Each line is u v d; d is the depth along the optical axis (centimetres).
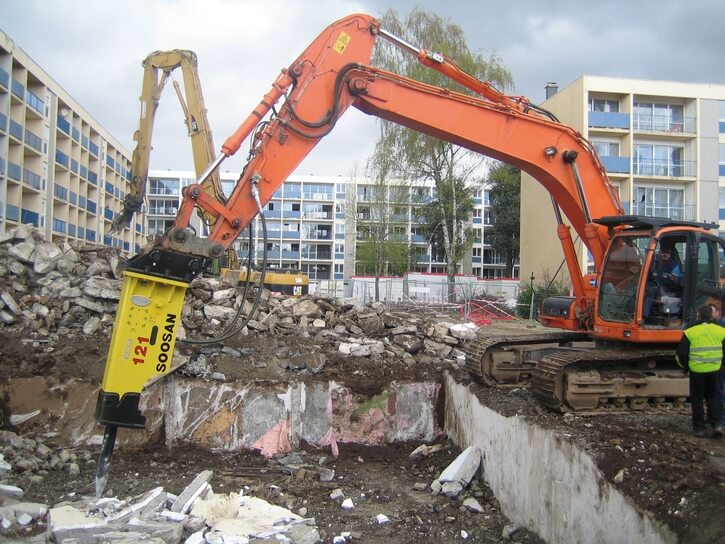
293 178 6306
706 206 2909
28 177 3159
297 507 623
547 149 732
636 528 421
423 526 589
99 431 762
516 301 2575
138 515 521
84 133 4197
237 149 631
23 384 768
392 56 2352
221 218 624
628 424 588
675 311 652
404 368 936
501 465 658
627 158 2852
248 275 646
